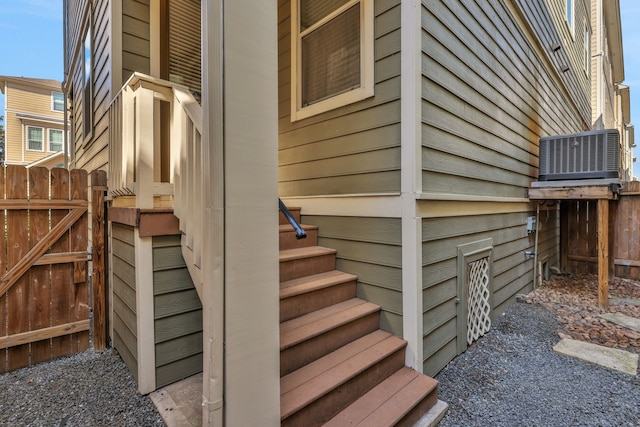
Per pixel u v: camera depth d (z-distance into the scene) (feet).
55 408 6.39
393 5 7.57
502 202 11.96
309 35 10.14
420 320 7.26
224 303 4.14
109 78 9.48
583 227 18.93
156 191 7.09
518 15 13.34
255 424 4.43
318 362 6.35
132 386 7.02
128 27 9.37
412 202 7.15
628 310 12.46
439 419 6.35
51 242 8.79
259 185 4.48
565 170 13.41
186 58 10.94
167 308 6.80
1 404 6.58
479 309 10.22
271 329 4.61
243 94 4.31
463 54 9.16
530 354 9.12
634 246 17.30
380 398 6.13
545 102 17.48
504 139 12.16
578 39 25.34
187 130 5.95
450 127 8.54
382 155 7.86
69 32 21.24
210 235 4.05
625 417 6.53
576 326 11.00
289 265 7.98
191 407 6.14
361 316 7.35
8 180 8.25
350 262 8.59
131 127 7.12
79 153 18.03
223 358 4.14
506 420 6.45
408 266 7.25
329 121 9.34
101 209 9.37
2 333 8.07
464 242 9.34
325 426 5.40
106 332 9.45
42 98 44.62
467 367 8.41
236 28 4.25
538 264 16.06
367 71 8.10
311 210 9.81
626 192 17.44
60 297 8.89
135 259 6.63
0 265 8.14
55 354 8.71
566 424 6.35
